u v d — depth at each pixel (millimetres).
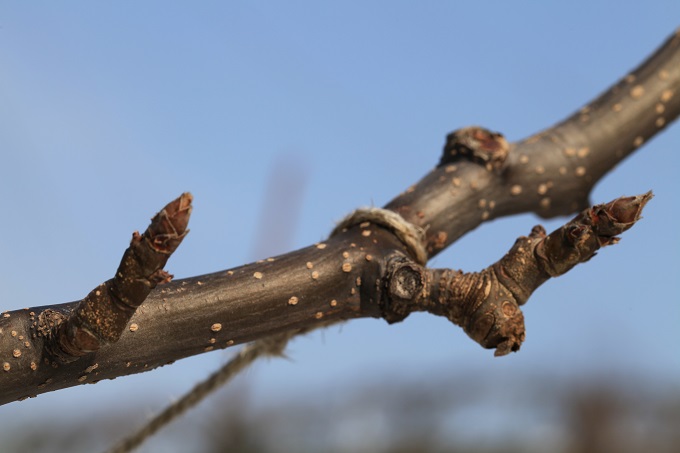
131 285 383
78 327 390
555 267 418
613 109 520
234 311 422
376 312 437
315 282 433
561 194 506
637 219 403
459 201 485
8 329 399
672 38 539
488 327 422
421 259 451
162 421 490
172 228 375
